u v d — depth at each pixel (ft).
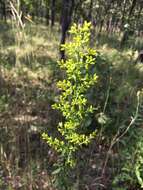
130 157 12.52
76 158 13.41
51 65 24.73
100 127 15.33
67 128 10.19
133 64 27.30
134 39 36.94
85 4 46.62
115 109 15.93
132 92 18.12
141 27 38.60
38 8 51.88
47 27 53.78
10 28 45.16
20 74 22.97
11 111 17.60
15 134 15.28
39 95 19.93
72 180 12.73
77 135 10.23
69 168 12.43
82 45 9.45
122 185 12.57
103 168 12.83
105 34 46.24
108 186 12.81
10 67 24.48
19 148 14.51
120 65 25.84
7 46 32.89
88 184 12.76
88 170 13.47
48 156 14.17
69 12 24.98
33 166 13.39
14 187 12.51
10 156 13.75
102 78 17.24
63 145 10.72
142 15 43.04
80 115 10.05
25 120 16.65
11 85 21.39
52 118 17.03
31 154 14.29
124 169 12.32
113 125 15.19
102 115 13.83
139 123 14.33
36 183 12.70
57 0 46.73
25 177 12.84
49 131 15.88
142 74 26.00
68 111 9.95
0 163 13.55
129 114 15.69
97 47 32.68
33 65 24.95
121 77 21.83
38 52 31.40
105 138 15.12
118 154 13.89
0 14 58.03
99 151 14.64
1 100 18.63
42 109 18.10
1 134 15.37
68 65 9.46
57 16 72.08
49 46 35.53
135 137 13.71
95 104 15.66
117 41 43.57
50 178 12.94
